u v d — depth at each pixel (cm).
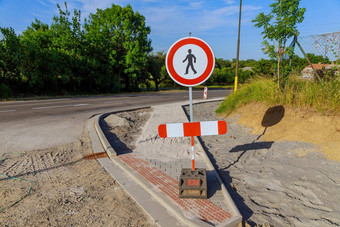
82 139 689
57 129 809
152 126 859
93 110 1282
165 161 489
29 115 1074
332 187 337
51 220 292
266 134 591
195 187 324
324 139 459
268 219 282
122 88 3644
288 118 580
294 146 477
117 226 279
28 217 299
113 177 421
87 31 3045
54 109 1279
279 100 652
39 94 2333
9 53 1945
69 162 503
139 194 354
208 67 338
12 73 2081
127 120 961
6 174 438
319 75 637
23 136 710
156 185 372
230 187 364
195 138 656
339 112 488
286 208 303
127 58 3278
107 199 344
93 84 2977
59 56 2455
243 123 743
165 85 5544
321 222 272
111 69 3164
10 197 351
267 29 666
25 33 2767
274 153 479
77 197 350
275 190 348
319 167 396
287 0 622
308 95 576
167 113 1160
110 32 3462
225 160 485
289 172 397
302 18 637
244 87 1042
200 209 302
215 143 616
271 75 864
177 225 277
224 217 283
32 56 2194
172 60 340
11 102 1631
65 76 2473
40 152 569
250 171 420
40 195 357
